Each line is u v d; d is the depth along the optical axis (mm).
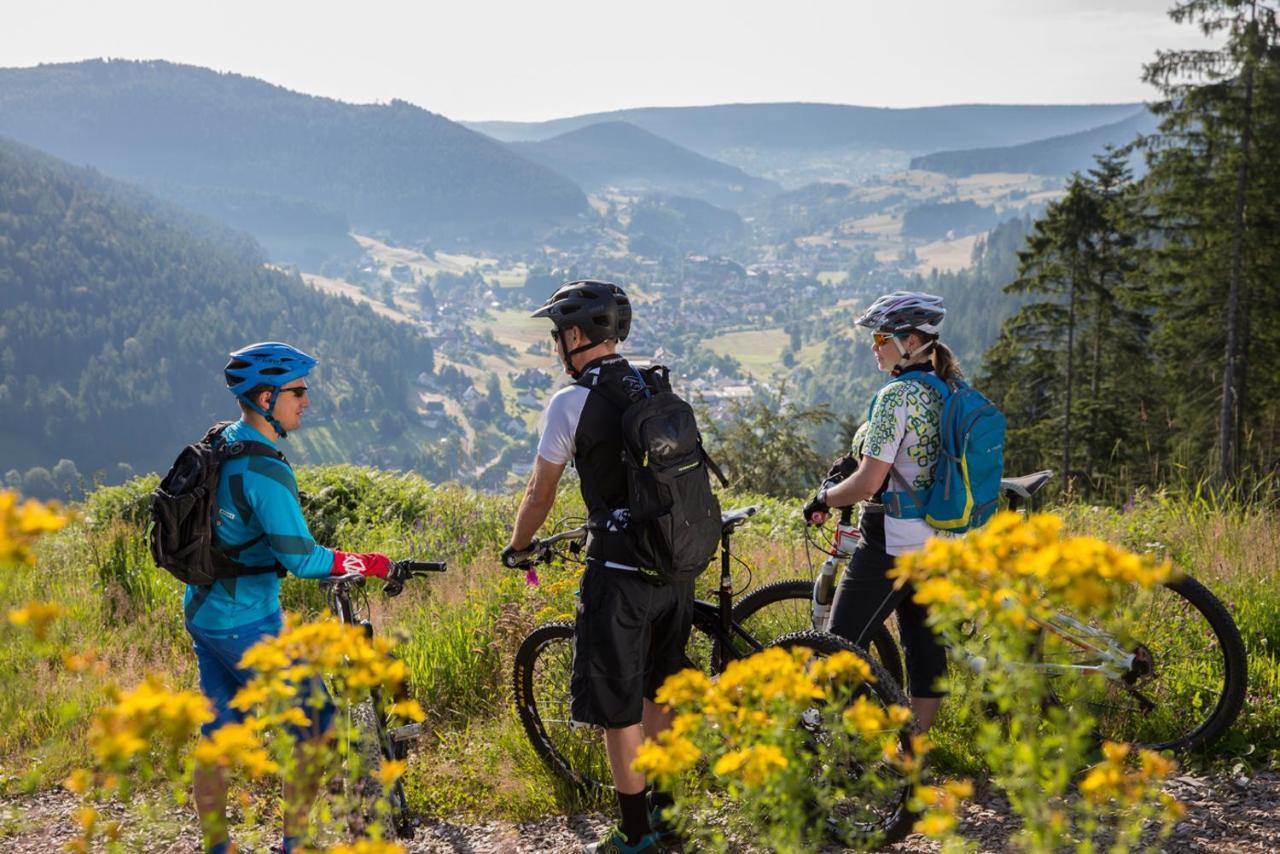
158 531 3293
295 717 2053
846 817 3287
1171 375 33844
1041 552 1764
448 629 5855
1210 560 5703
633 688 3361
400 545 9430
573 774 4145
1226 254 31531
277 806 3973
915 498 3713
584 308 3318
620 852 3490
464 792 4270
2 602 1997
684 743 2021
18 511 1791
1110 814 3100
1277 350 31344
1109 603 1713
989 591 1812
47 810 4195
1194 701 3875
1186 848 3191
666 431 3205
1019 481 4172
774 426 30172
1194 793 3547
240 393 3391
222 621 3375
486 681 5352
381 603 7375
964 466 3621
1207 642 3934
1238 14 30000
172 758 1827
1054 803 3115
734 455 30016
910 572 1896
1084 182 39250
